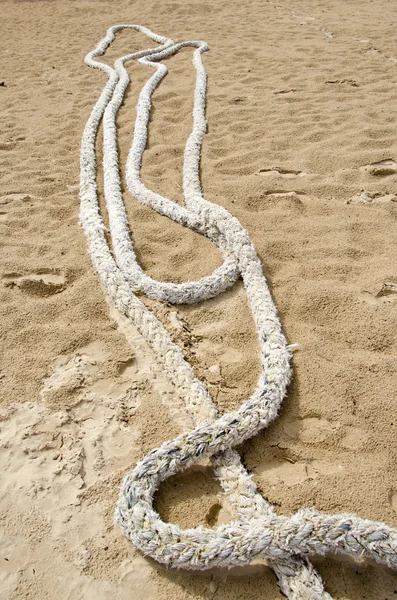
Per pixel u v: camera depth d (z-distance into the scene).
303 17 3.40
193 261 1.38
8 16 3.73
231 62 2.62
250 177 1.68
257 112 2.06
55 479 0.96
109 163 1.77
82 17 3.68
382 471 0.95
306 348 1.14
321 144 1.82
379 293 1.25
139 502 0.90
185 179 1.66
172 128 2.00
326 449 0.99
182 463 0.95
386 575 0.85
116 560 0.87
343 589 0.84
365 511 0.91
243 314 1.23
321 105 2.07
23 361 1.14
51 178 1.76
